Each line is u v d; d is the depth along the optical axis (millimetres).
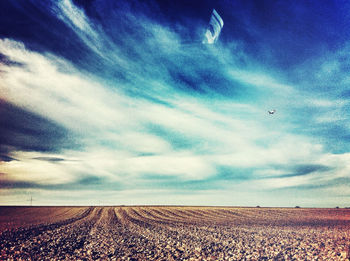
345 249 14805
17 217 44500
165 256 13195
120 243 17031
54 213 55531
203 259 12633
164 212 58250
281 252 14406
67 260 12391
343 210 61219
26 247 15273
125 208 70312
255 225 31688
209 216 48594
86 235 21000
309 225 31609
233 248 15523
